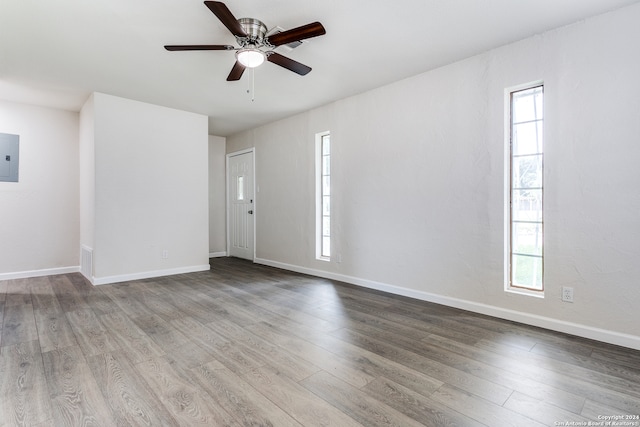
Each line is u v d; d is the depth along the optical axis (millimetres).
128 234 4016
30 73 3186
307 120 4488
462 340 2279
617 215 2189
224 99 3996
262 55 2414
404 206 3371
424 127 3191
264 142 5266
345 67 3078
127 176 3992
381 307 3010
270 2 2102
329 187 4270
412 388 1687
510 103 2721
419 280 3262
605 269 2238
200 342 2246
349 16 2264
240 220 5891
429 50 2752
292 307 3020
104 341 2250
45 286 3730
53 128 4332
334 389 1678
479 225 2836
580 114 2320
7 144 4020
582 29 2307
